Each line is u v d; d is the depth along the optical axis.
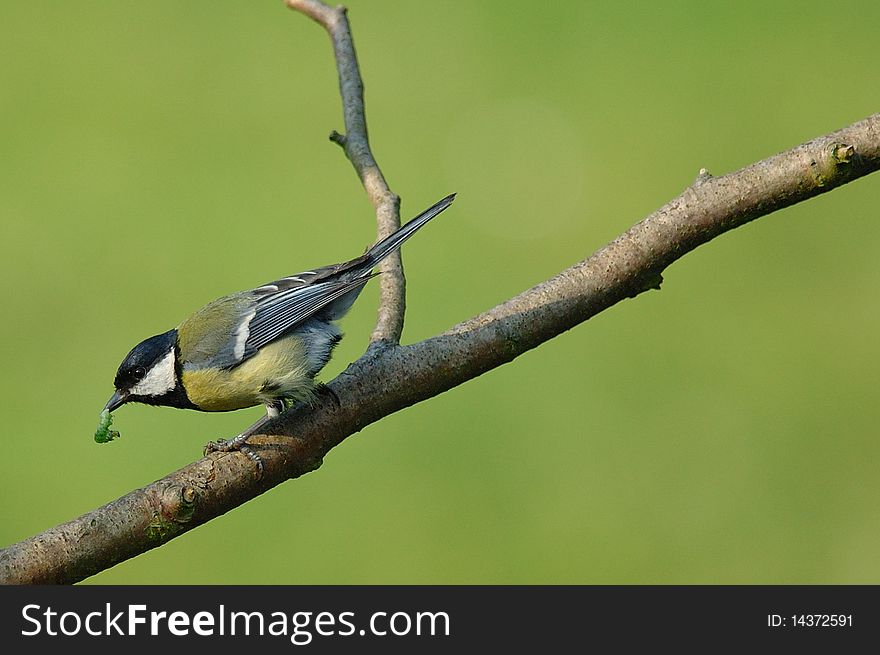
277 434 5.25
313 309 6.50
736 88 14.39
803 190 5.50
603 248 5.66
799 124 13.65
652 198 13.13
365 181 6.68
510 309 5.57
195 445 10.61
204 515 5.05
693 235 5.57
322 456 5.35
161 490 4.95
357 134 6.84
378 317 5.87
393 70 15.05
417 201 13.21
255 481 5.15
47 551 4.75
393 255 6.18
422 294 12.13
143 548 4.89
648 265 5.58
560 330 5.58
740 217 5.55
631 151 13.76
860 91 13.97
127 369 6.71
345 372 5.47
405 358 5.49
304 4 7.37
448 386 5.52
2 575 4.68
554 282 5.61
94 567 4.82
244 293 6.82
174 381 6.66
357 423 5.41
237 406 6.77
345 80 7.05
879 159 5.45
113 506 4.88
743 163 13.38
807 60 14.52
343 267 6.49
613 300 5.62
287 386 6.58
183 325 6.77
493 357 5.52
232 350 6.55
